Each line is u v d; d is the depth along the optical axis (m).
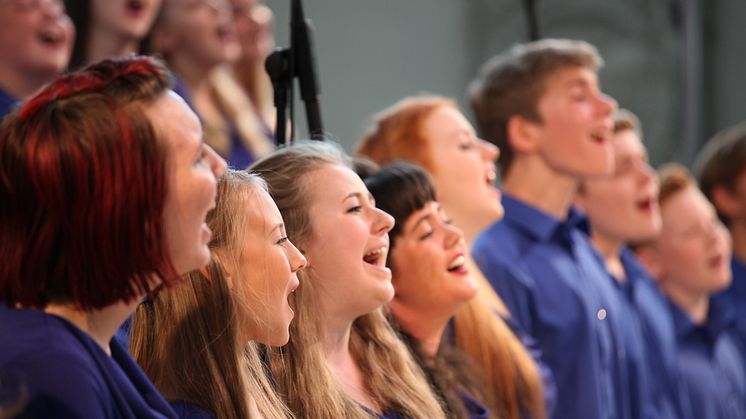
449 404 6.65
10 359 3.67
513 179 9.32
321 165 5.83
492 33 16.69
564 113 9.12
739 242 12.61
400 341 6.34
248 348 5.21
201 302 4.89
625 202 10.26
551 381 8.29
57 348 3.71
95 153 3.73
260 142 10.52
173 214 3.87
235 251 4.96
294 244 5.67
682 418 10.62
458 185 7.89
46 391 3.63
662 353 10.52
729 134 12.80
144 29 8.81
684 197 11.23
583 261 9.32
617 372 9.32
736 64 17.53
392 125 8.05
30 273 3.77
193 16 9.89
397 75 16.08
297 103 13.81
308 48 6.38
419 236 6.63
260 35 11.72
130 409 3.85
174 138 3.87
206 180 3.92
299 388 5.53
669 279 11.30
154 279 3.87
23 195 3.75
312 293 5.67
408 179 6.68
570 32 17.12
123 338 5.42
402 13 16.14
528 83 9.20
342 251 5.69
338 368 5.88
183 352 4.83
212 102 10.23
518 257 8.88
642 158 10.48
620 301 9.88
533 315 8.70
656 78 17.42
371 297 5.75
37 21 7.59
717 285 11.20
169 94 3.94
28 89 7.67
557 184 9.22
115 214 3.73
